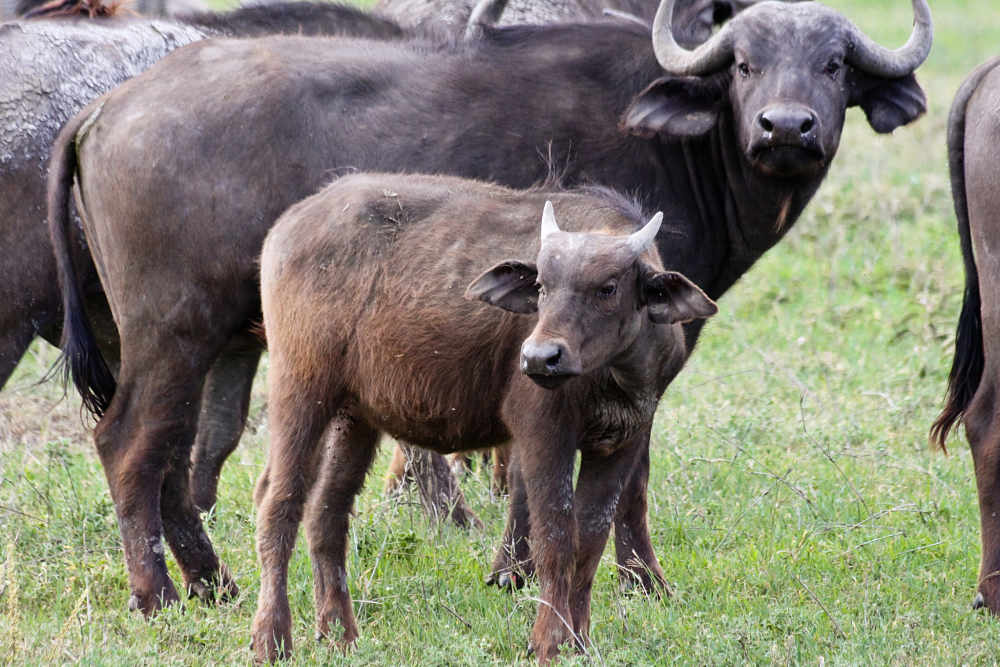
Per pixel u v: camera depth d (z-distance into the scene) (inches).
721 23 1393.9
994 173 977.5
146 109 1055.6
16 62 1120.8
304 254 915.4
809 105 1014.4
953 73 3184.1
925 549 1105.4
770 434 1364.4
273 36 1152.8
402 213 910.4
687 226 1115.9
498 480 1286.9
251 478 1300.4
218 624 975.6
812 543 1113.4
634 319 810.8
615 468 894.4
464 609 1013.8
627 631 949.8
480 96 1099.3
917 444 1354.6
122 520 1031.6
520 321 857.5
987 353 994.1
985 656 904.3
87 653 887.1
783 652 900.6
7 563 968.9
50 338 1203.9
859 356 1594.5
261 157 1059.9
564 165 1093.8
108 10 1253.7
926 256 1866.4
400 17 1397.6
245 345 1126.4
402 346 891.4
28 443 1401.3
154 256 1045.2
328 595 944.9
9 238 1101.1
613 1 1467.8
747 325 1697.8
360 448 960.9
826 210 2032.5
